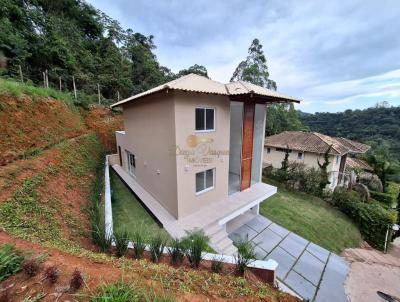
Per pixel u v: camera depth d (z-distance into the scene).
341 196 14.09
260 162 12.04
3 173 5.36
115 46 37.19
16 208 4.45
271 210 12.51
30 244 3.44
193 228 7.59
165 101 7.85
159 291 3.01
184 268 4.48
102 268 3.27
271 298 4.05
